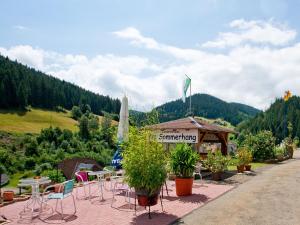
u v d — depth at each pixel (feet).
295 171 65.51
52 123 336.08
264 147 93.56
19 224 26.27
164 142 59.98
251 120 399.24
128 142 30.94
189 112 68.23
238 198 36.42
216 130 62.49
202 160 56.49
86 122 266.77
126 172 29.22
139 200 28.60
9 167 193.88
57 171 52.11
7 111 329.72
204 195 38.11
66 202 34.22
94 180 49.29
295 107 373.81
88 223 26.40
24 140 247.29
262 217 28.19
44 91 388.78
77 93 457.68
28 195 37.86
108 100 488.85
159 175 28.40
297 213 29.50
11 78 343.05
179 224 26.21
